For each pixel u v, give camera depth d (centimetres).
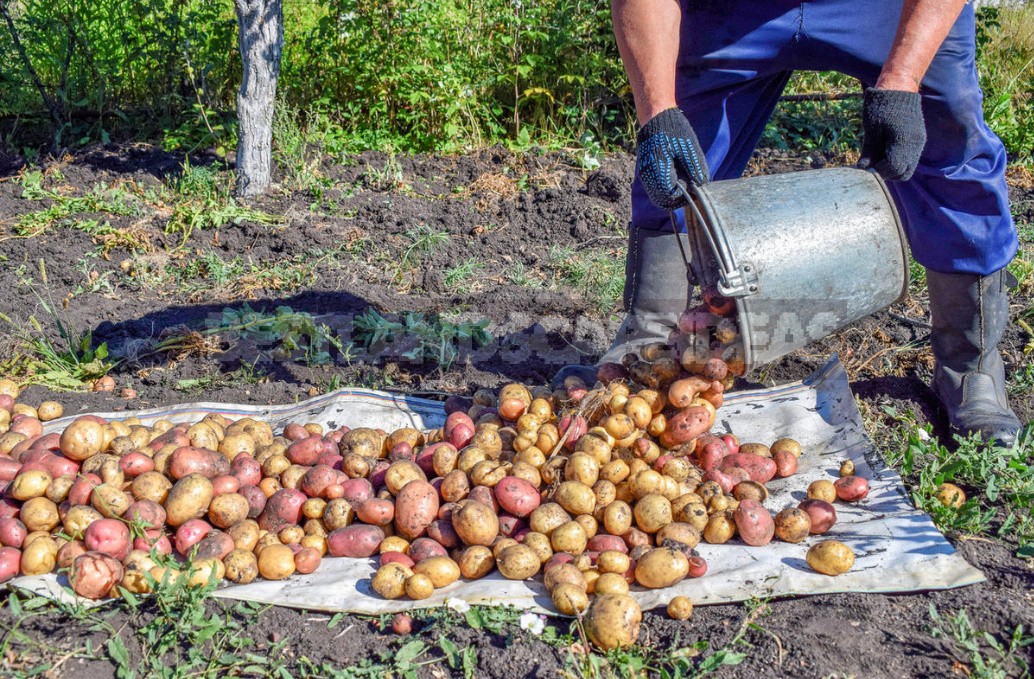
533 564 165
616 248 322
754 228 167
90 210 335
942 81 185
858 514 180
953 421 210
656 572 161
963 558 170
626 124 438
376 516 175
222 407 218
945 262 202
